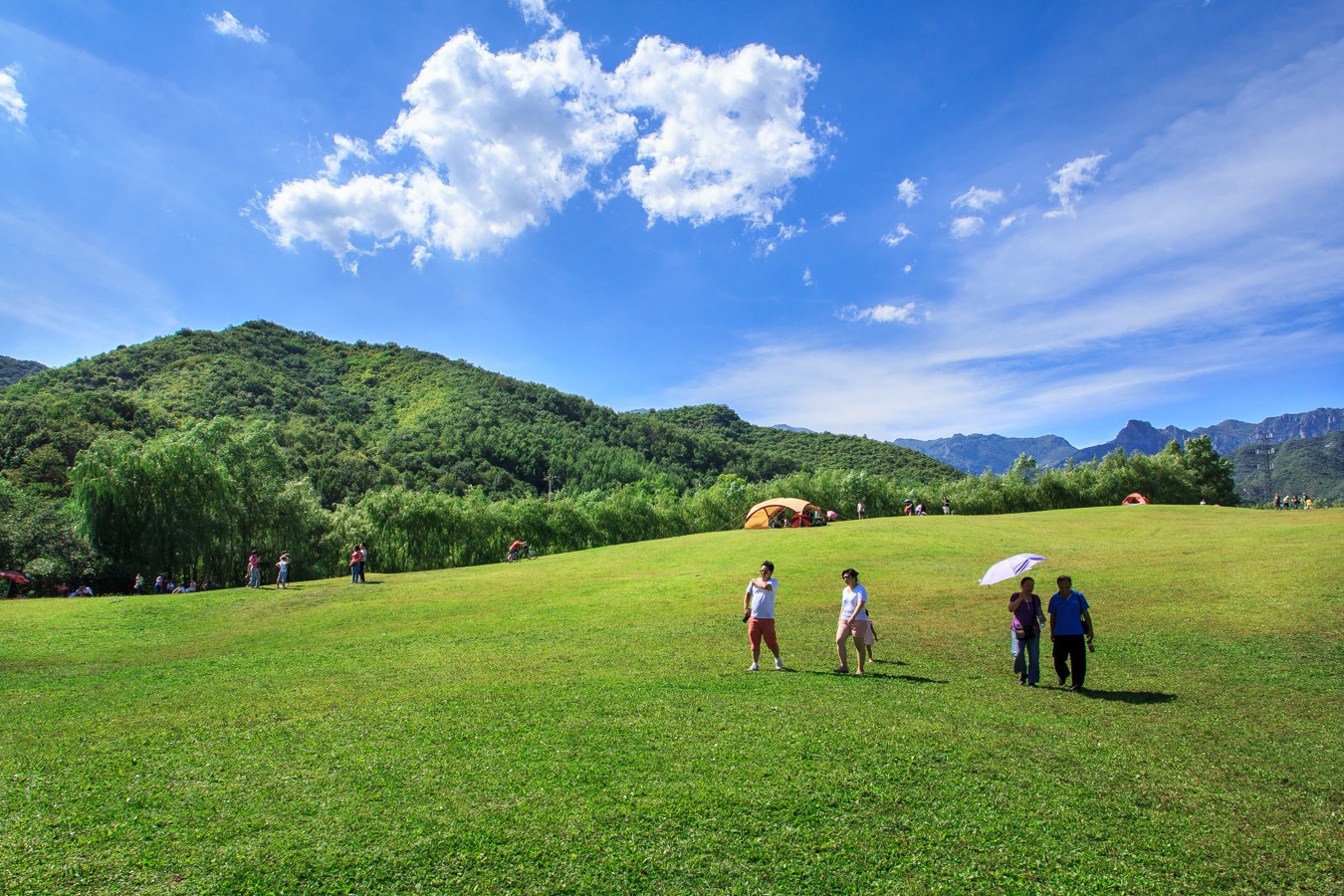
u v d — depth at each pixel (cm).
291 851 731
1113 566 2878
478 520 6134
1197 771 921
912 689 1357
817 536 4528
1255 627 1770
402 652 1986
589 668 1625
